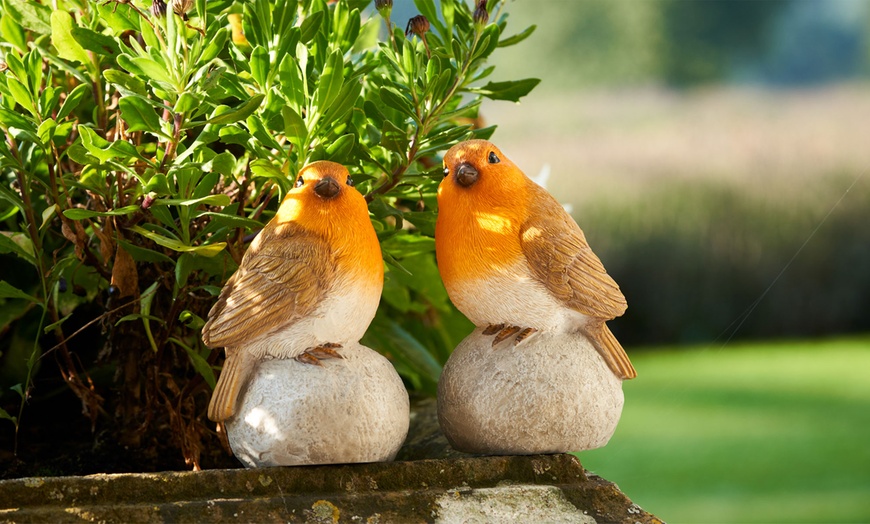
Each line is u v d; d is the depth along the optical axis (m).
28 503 1.48
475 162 1.75
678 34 12.51
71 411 2.52
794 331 9.77
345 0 2.12
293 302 1.61
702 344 9.72
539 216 1.73
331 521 1.56
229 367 1.64
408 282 2.43
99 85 2.09
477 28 1.95
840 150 10.34
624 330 9.88
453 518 1.61
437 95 1.95
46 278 2.12
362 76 2.18
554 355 1.71
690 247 9.98
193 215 1.90
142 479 1.53
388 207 1.98
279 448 1.60
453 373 1.75
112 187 2.03
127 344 2.17
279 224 1.68
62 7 2.17
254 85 1.96
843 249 9.75
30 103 1.89
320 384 1.61
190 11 1.98
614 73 12.38
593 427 1.72
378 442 1.64
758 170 10.30
